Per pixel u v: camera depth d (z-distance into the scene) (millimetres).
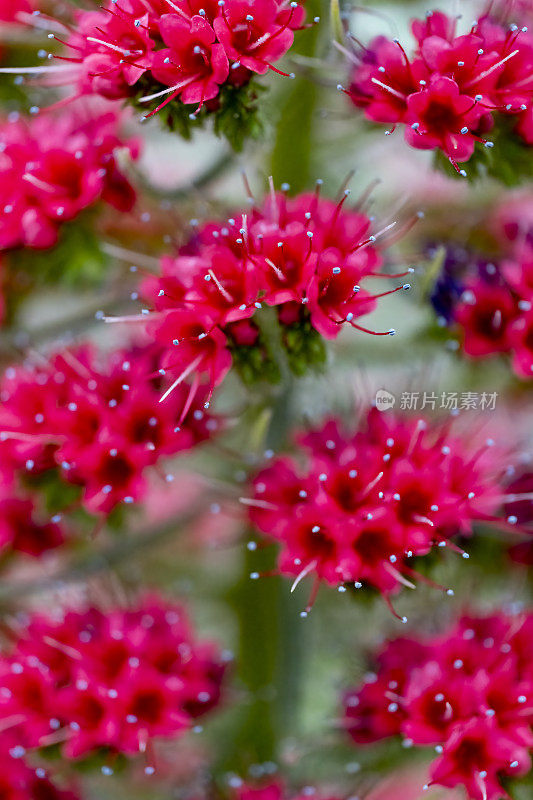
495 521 487
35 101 510
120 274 510
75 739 485
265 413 483
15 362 516
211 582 535
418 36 473
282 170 505
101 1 485
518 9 483
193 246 476
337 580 471
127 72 468
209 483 498
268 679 530
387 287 496
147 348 491
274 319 469
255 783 511
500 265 496
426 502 473
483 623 493
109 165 491
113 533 499
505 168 478
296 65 484
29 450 488
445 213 521
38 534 515
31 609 524
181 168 538
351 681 510
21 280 502
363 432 484
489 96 469
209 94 465
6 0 500
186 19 465
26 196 492
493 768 475
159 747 508
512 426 515
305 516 472
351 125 506
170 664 496
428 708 481
